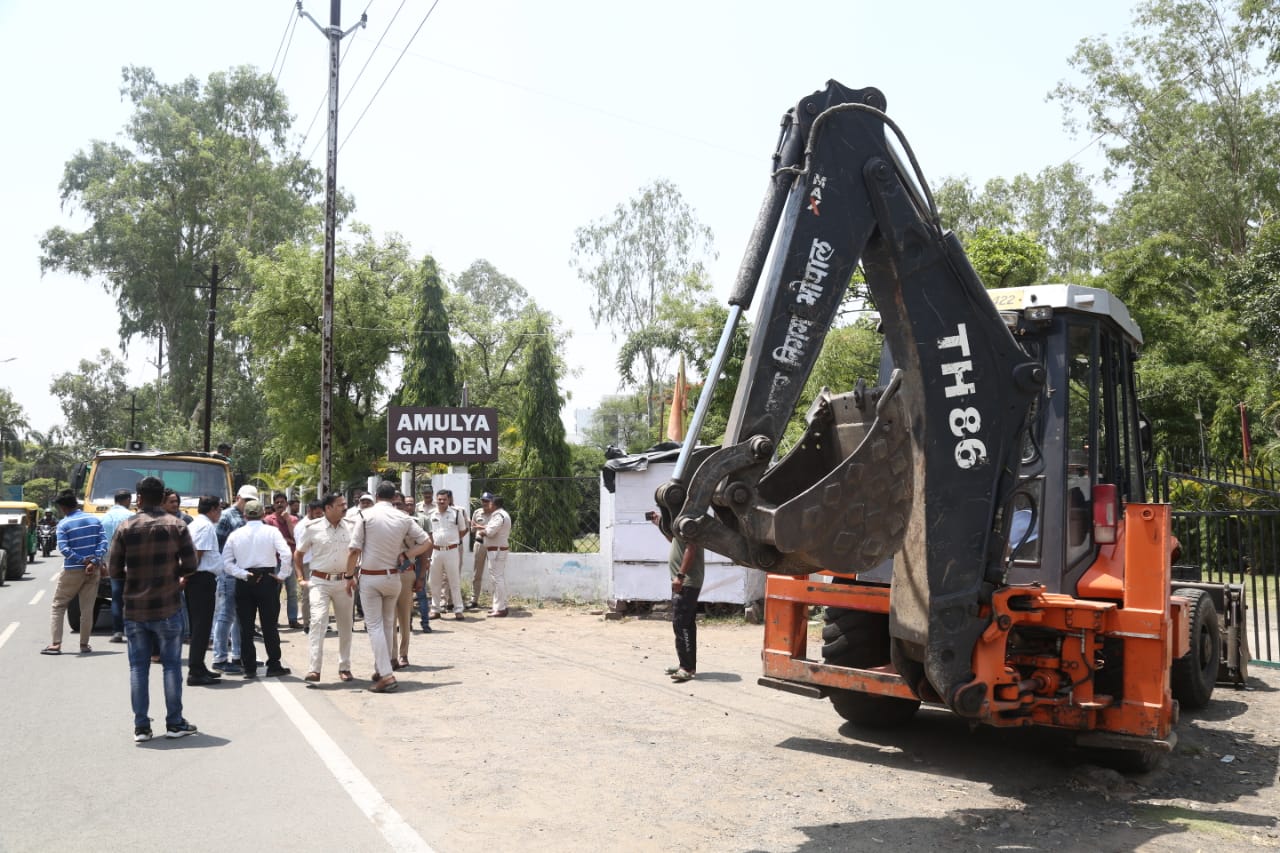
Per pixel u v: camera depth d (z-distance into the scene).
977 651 5.57
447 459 18.92
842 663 7.44
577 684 9.59
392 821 5.42
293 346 38.59
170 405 55.59
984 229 25.75
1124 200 39.97
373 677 9.69
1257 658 11.47
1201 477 12.03
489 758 6.81
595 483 23.31
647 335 33.53
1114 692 6.39
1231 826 5.53
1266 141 36.38
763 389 5.01
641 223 49.59
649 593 14.70
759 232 5.16
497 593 15.36
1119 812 5.78
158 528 7.41
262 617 10.32
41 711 8.34
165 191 53.53
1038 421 6.75
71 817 5.48
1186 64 37.78
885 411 5.34
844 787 6.21
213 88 54.56
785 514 4.94
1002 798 6.04
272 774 6.38
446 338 35.16
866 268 5.56
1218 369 29.09
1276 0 27.05
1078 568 6.62
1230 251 36.31
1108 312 6.95
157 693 9.27
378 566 9.38
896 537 5.30
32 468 83.44
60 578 11.66
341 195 54.88
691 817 5.56
